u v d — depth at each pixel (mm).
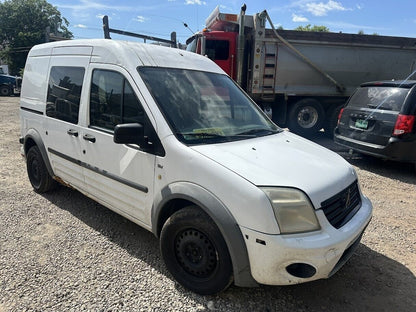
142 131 2721
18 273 2850
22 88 4887
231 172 2352
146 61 3127
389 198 5004
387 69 10555
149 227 2963
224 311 2512
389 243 3631
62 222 3832
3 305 2467
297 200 2248
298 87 9992
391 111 5922
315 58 9789
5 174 5520
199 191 2443
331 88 10242
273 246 2170
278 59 9531
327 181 2496
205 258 2537
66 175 3955
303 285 2854
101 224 3811
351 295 2750
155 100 2846
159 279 2846
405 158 5871
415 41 10414
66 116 3801
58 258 3098
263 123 3551
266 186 2262
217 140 2852
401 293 2793
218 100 3348
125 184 3088
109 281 2793
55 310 2439
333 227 2350
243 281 2359
